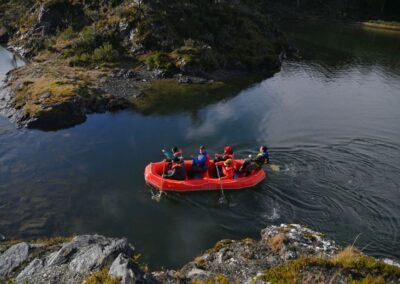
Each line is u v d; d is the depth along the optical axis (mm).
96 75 28156
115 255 8906
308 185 15664
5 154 18031
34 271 8906
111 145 19094
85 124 21484
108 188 15516
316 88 29609
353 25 62031
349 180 16109
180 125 21578
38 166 17094
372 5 68875
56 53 32688
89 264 8781
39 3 40125
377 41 49781
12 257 9750
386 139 20516
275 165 17125
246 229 13242
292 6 69875
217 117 22984
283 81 31047
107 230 13164
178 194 15148
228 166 15523
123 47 32156
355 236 12750
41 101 22359
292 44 43812
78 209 14250
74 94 23125
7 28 40906
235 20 37062
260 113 23844
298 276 8242
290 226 11562
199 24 34219
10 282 8352
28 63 33250
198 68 30000
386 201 14664
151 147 18906
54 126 20969
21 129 20578
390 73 34438
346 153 18672
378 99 27484
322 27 58875
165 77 29172
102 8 35656
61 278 8523
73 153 18266
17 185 15672
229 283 8500
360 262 8523
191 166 16031
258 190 15312
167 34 32219
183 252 12164
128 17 33281
